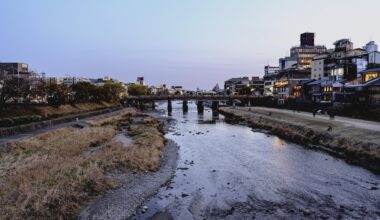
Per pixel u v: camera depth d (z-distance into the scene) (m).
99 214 16.08
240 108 102.06
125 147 30.81
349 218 15.99
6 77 64.44
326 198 18.94
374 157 26.48
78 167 21.95
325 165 27.05
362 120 50.16
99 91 98.06
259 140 41.94
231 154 32.53
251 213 16.81
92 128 46.81
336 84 72.94
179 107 149.62
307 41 155.75
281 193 20.03
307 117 57.44
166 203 18.28
